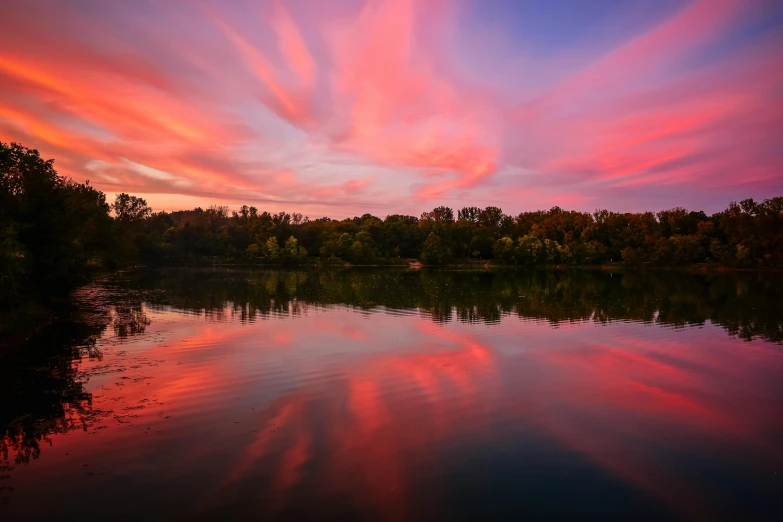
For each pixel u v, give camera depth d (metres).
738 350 23.75
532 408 15.19
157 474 10.62
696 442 12.83
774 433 13.45
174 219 184.38
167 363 20.19
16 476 10.53
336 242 136.88
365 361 20.73
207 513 9.17
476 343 24.77
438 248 134.38
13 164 31.92
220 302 42.34
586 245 132.75
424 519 9.11
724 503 9.91
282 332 27.48
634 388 17.42
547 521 9.16
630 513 9.49
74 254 37.62
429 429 13.38
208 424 13.47
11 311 27.44
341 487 10.19
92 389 16.58
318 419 13.96
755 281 74.56
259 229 143.50
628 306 41.09
